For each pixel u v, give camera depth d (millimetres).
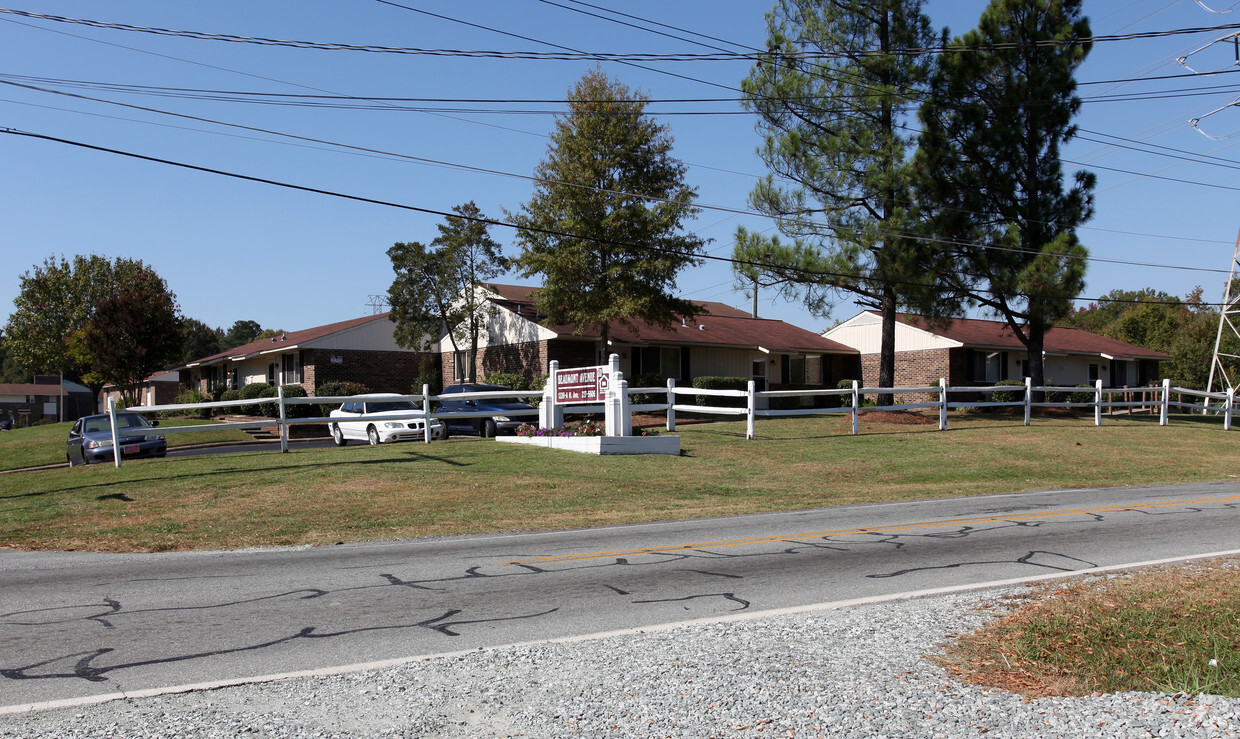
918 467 18484
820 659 5484
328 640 6152
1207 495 15219
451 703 4789
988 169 27672
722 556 9305
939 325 29609
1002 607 6906
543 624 6543
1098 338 49688
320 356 38031
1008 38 27703
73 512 12500
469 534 11180
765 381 40906
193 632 6391
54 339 60438
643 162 28984
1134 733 4262
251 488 14203
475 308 37812
